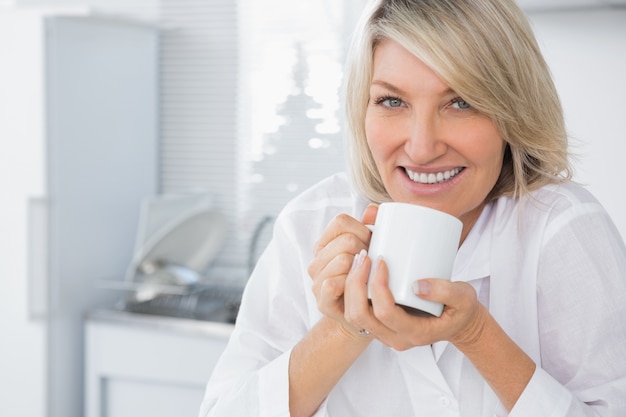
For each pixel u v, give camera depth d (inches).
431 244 27.8
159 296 107.7
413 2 31.0
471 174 31.8
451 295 27.4
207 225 112.3
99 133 109.5
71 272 105.6
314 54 115.3
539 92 32.9
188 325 96.4
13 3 124.6
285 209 40.5
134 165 115.7
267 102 118.0
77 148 106.2
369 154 36.4
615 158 71.5
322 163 116.0
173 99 122.0
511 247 35.3
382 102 32.1
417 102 30.8
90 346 102.5
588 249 33.4
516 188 35.5
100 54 109.2
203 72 120.5
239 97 119.2
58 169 103.7
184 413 98.1
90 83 107.9
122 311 103.3
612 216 71.9
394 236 28.0
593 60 71.7
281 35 116.7
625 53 70.6
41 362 103.7
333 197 40.0
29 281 103.4
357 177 37.4
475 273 35.7
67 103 104.7
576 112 72.5
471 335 29.9
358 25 33.8
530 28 32.8
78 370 106.3
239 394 34.2
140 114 116.8
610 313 32.5
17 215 103.8
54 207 103.5
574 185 35.8
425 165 31.5
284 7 116.3
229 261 119.9
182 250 111.3
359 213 38.6
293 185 117.6
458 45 30.0
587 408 31.4
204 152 121.1
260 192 119.0
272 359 38.1
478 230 36.5
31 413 104.7
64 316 104.7
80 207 106.8
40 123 102.7
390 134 31.7
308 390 33.0
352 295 28.0
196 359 96.6
